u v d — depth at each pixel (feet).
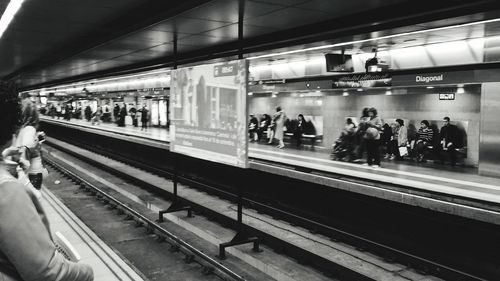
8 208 4.13
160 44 30.94
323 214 29.12
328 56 31.78
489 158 35.91
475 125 37.91
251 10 19.43
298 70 45.01
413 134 43.78
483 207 24.89
